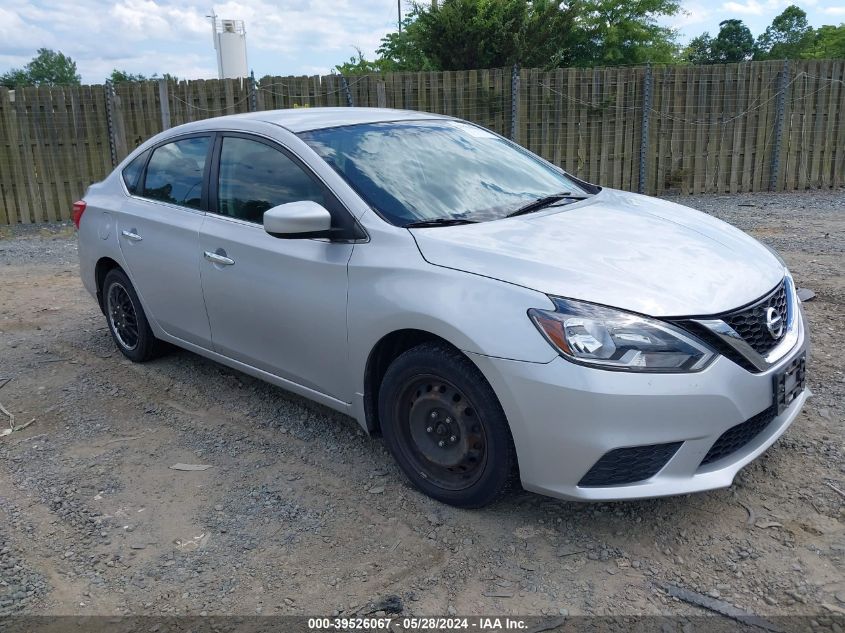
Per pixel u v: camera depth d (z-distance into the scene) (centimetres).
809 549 296
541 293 291
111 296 531
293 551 311
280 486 362
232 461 388
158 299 473
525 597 278
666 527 314
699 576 285
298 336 376
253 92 1150
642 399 274
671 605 271
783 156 1182
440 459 330
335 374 365
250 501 350
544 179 430
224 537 322
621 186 1182
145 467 385
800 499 328
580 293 289
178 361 532
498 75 1138
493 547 306
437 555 304
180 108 1153
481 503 322
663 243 335
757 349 303
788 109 1161
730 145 1172
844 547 295
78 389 490
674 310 286
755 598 271
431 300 310
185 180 455
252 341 409
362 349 343
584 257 312
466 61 1739
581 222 357
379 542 314
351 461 382
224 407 454
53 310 674
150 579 297
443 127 446
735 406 287
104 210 515
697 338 285
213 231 418
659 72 1133
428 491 339
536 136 1161
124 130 1151
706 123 1160
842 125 1180
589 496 287
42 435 426
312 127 403
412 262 324
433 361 316
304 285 365
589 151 1166
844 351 487
